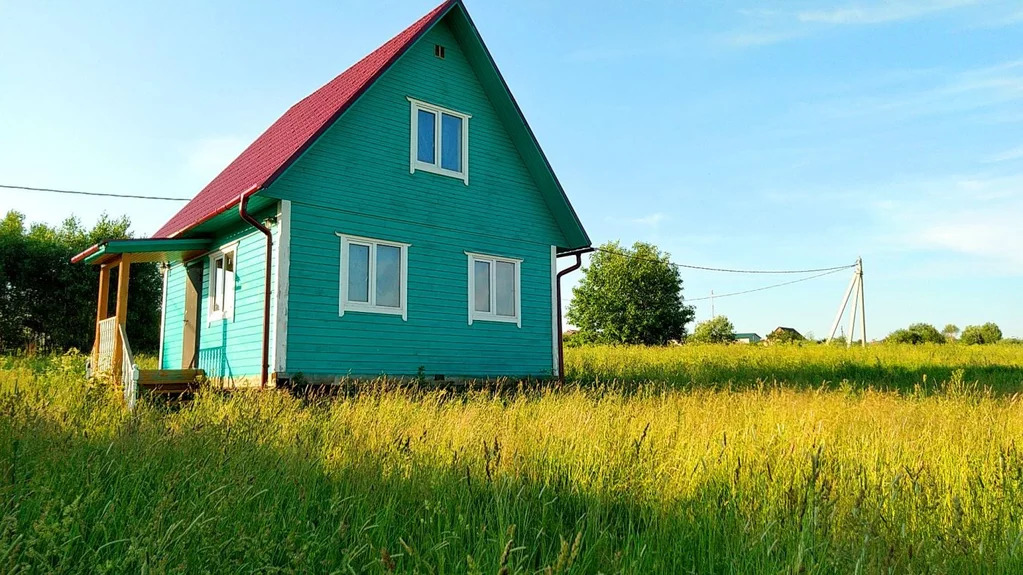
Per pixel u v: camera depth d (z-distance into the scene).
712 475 5.70
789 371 25.00
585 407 10.58
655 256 62.28
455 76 17.83
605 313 62.16
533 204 19.14
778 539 4.30
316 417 8.65
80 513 4.16
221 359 16.03
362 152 15.75
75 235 35.94
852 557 3.90
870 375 24.67
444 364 16.58
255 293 14.95
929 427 8.69
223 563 3.74
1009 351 33.50
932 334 66.69
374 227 15.73
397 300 15.97
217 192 18.52
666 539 4.49
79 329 33.41
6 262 31.88
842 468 6.12
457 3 17.16
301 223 14.57
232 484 4.88
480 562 3.94
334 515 4.67
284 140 17.00
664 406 10.78
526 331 18.45
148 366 22.08
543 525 4.61
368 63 18.22
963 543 4.39
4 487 4.46
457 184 17.45
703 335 75.12
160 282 35.53
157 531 3.85
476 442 6.79
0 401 7.54
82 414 8.55
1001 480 5.80
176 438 6.78
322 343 14.56
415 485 5.36
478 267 17.73
